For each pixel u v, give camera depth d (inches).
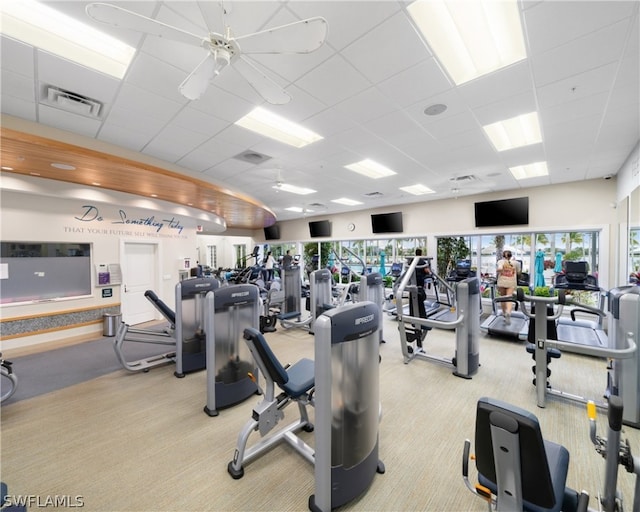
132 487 74.2
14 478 77.1
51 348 185.9
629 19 76.1
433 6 76.5
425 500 70.1
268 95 86.1
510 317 227.9
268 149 170.7
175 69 97.7
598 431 95.4
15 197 181.9
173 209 267.6
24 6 75.8
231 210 313.6
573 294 262.5
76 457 85.0
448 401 115.7
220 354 108.6
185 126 140.1
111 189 219.6
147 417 105.6
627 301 100.3
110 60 97.6
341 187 269.4
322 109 124.7
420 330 162.6
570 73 99.4
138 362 151.5
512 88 108.8
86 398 119.6
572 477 76.8
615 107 121.7
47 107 120.2
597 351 99.7
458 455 85.4
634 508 48.5
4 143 127.2
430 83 106.1
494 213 279.0
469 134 149.9
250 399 118.5
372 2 73.1
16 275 186.9
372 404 72.1
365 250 415.2
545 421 102.0
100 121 133.3
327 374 62.6
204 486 74.5
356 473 68.4
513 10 78.2
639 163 155.9
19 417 105.8
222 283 281.0
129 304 242.2
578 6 72.9
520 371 144.3
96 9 56.3
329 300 223.6
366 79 104.0
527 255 277.6
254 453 82.6
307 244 488.4
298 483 75.5
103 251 222.2
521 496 43.4
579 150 171.0
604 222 229.6
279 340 198.4
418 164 198.8
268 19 78.4
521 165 202.7
